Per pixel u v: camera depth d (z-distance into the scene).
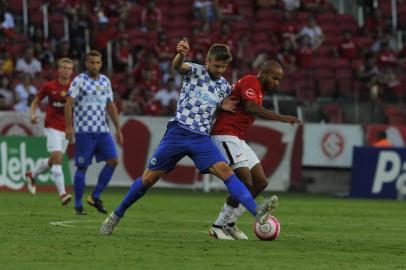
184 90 25.53
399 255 23.42
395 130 64.44
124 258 21.23
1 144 53.38
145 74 67.00
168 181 60.06
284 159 61.66
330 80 73.38
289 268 20.08
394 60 76.44
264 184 26.91
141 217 35.94
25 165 53.62
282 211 42.75
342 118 68.19
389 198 58.66
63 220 32.88
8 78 63.03
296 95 70.50
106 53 69.25
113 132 58.34
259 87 26.27
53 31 70.00
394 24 82.81
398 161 58.91
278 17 79.19
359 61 76.12
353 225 34.88
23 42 67.50
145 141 59.22
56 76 64.88
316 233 30.28
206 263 20.59
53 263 20.08
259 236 26.31
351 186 59.19
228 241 25.95
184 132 25.31
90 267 19.56
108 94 37.50
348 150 63.78
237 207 26.58
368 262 21.59
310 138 63.31
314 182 63.34
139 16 74.44
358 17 83.50
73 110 37.91
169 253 22.45
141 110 63.88
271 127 61.34
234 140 26.48
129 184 58.81
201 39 71.81
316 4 81.81
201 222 33.97
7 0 69.69
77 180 36.41
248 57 73.38
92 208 40.50
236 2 80.19
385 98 72.06
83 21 69.06
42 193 51.94
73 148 57.22
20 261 20.33
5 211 36.69
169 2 77.50
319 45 76.31
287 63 73.12
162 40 70.94
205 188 60.03
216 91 25.59
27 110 60.69
